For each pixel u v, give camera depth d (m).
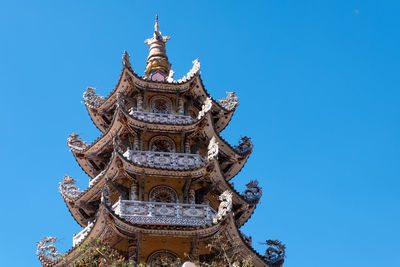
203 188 44.22
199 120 45.38
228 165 48.69
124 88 48.38
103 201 38.50
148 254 40.47
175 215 40.78
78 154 47.66
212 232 39.84
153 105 48.28
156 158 43.78
